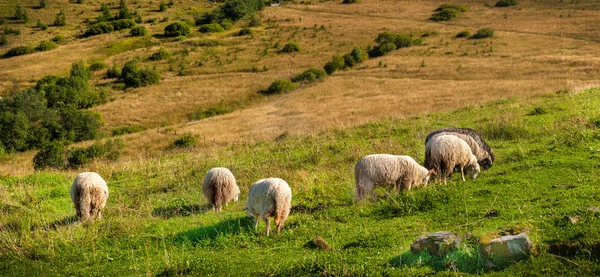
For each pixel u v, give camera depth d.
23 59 92.69
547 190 11.46
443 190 12.68
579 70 59.38
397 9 118.56
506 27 95.25
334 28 103.88
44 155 30.98
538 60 67.94
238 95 66.69
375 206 12.55
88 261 11.20
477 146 15.66
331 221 12.01
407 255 8.68
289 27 107.44
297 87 68.25
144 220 13.95
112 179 21.67
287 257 9.84
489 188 12.50
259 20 113.19
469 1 122.25
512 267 7.60
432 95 54.00
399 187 13.28
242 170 20.06
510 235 8.13
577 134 17.27
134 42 99.69
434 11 114.31
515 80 58.72
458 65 70.81
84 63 89.25
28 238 12.52
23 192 17.94
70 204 16.73
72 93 66.06
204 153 26.89
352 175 16.73
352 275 8.34
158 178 20.73
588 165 13.45
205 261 10.19
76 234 12.77
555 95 30.92
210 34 104.50
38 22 116.75
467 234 8.49
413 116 29.30
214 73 79.88
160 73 81.56
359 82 66.88
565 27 90.50
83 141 51.47
